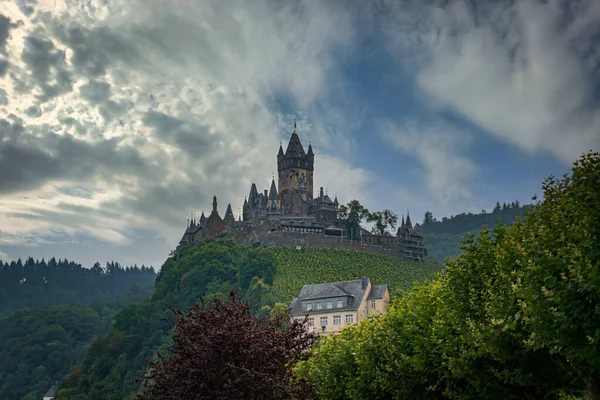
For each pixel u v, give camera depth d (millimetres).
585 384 28969
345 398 44156
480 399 34062
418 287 45188
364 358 41531
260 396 29656
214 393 28859
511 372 31031
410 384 38500
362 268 195125
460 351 33719
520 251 32188
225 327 30172
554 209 33188
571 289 26984
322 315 117688
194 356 29828
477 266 35531
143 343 188375
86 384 180750
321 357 47062
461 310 34469
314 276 187000
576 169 32562
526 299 27734
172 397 29234
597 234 28312
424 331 38250
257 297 174500
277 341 31375
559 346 27266
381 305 116312
